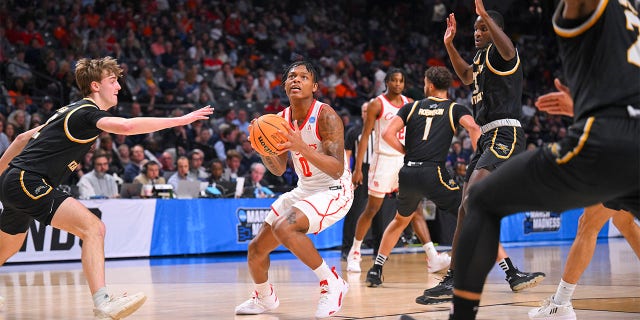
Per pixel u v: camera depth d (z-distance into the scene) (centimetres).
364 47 2053
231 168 1072
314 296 471
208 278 620
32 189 365
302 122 375
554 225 1236
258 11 1934
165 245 904
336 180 387
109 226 864
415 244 1075
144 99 1334
